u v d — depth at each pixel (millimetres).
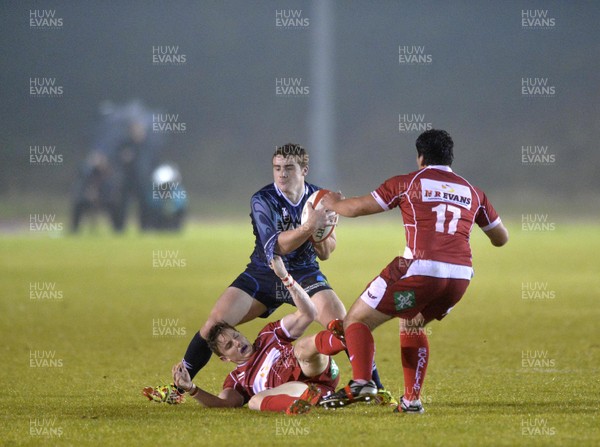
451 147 24203
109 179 131000
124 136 130250
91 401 27234
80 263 88812
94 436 21719
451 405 25578
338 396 22703
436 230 23172
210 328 26938
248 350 26250
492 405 25500
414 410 24031
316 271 28312
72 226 132500
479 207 24266
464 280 23344
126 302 59312
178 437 21453
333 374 25891
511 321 49031
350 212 23938
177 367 25516
